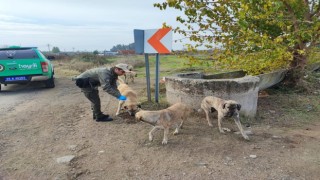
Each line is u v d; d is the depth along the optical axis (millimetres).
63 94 10562
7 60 10906
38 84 13289
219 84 6695
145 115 5332
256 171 4387
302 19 8688
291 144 5395
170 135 5902
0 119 7238
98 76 6281
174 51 9016
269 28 8766
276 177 4207
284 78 10000
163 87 10688
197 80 6922
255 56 8344
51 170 4504
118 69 6191
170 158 4863
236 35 8602
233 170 4422
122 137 5824
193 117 6980
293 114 7348
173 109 5688
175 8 8422
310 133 6016
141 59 27531
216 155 4953
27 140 5758
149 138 5625
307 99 8703
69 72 17938
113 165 4652
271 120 6910
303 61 9594
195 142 5523
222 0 8164
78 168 4566
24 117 7387
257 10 7836
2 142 5648
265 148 5219
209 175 4289
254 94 7020
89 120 6992
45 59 11664
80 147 5367
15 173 4418
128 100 6746
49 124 6762
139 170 4480
